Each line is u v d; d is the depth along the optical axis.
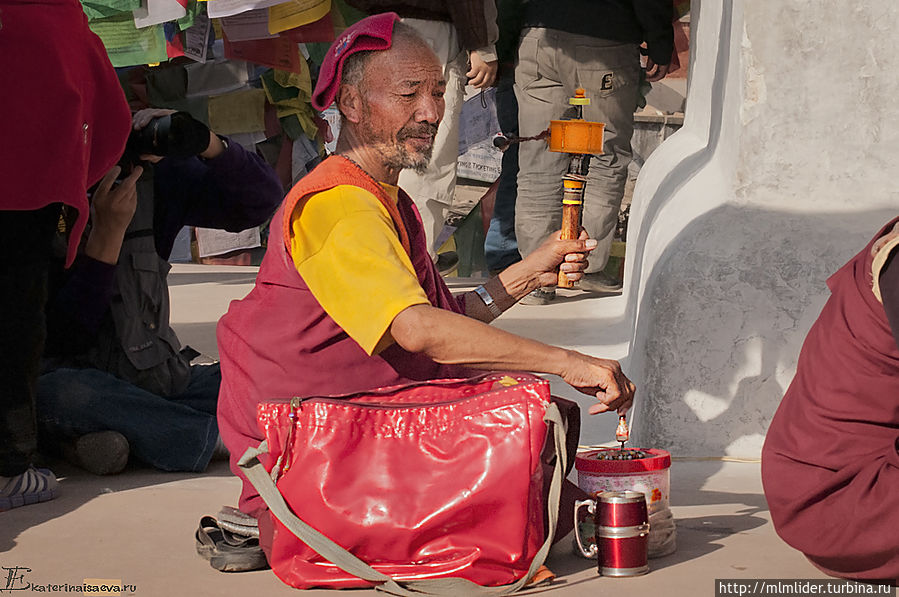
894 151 4.06
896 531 2.45
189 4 6.91
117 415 3.86
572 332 6.20
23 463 3.42
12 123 3.23
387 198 2.87
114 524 3.24
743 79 4.11
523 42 7.36
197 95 10.67
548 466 2.77
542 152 7.45
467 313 3.26
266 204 4.28
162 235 4.26
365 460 2.62
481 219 10.72
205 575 2.76
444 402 2.64
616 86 7.38
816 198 4.12
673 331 3.97
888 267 2.47
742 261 3.96
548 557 2.88
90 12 6.66
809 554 2.66
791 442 2.71
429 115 2.87
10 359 3.35
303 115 11.32
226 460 4.14
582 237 3.32
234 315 3.05
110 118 3.58
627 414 4.52
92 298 3.94
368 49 2.87
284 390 2.94
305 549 2.66
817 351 2.72
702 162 5.07
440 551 2.60
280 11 7.32
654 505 2.84
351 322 2.65
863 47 4.04
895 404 2.58
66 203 3.29
